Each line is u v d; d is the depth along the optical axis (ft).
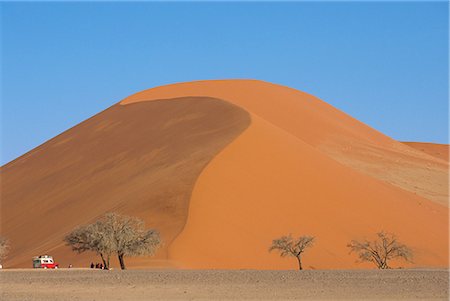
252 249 322.34
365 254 328.70
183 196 345.92
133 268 299.17
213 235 323.78
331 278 209.15
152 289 172.45
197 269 291.99
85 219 375.86
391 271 262.26
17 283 193.26
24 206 441.27
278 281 196.24
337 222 356.18
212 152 383.65
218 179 358.64
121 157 445.37
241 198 350.43
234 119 431.02
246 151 383.86
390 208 385.70
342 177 394.11
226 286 179.83
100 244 288.30
